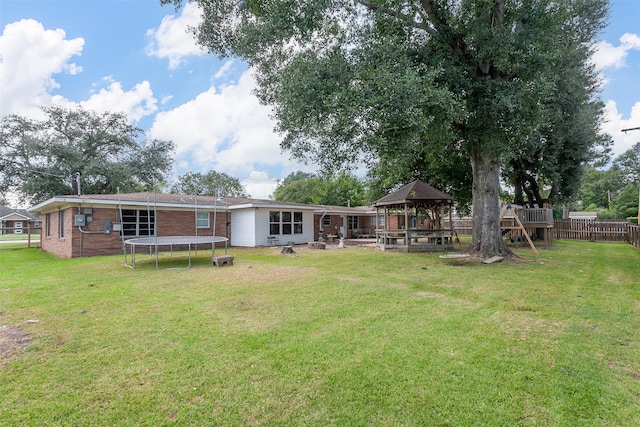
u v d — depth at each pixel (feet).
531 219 50.98
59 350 11.41
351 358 10.52
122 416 7.73
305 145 31.89
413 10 28.45
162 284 22.90
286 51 30.48
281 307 16.62
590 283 21.91
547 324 13.65
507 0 27.66
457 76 27.48
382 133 25.18
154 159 97.35
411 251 46.06
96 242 43.68
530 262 32.01
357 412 7.77
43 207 49.26
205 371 9.80
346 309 16.10
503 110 27.53
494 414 7.62
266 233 57.72
